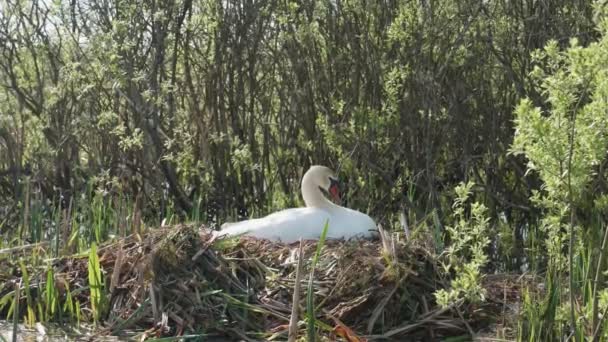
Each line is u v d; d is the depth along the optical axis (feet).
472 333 23.09
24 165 39.88
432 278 24.36
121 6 34.73
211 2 35.55
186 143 34.60
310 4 34.96
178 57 36.96
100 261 25.07
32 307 24.38
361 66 34.91
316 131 35.94
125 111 36.14
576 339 19.34
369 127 33.42
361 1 34.42
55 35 37.37
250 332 22.81
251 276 24.26
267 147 36.52
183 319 23.02
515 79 33.35
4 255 26.48
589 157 18.10
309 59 35.58
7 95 37.93
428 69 33.76
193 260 24.29
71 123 36.60
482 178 36.42
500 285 26.13
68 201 37.27
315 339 21.47
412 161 34.94
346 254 24.79
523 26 34.22
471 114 35.01
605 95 17.60
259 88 36.47
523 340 22.34
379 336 22.85
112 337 22.71
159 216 34.94
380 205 35.37
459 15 33.68
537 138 18.03
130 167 35.86
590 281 21.59
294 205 36.27
